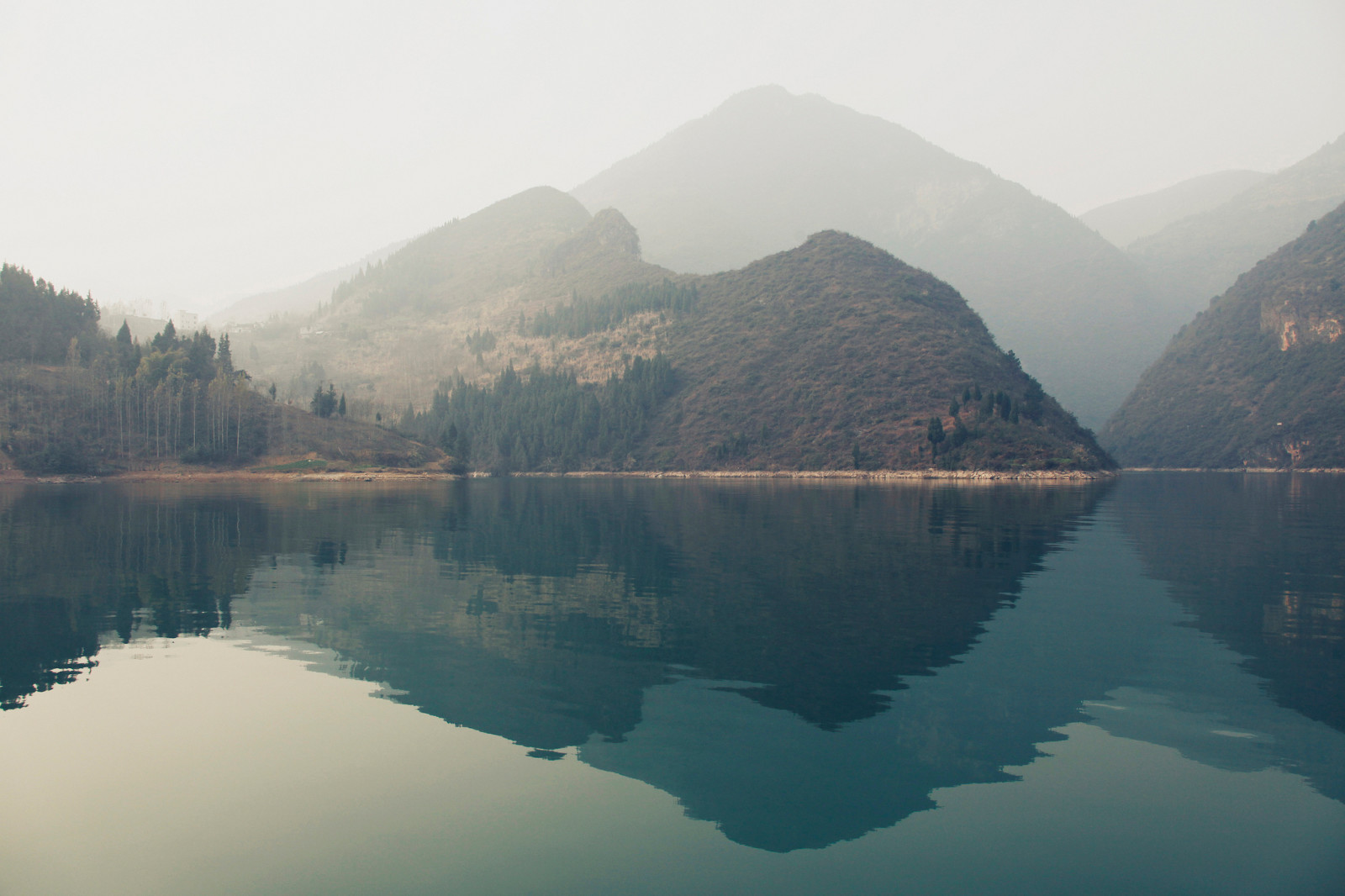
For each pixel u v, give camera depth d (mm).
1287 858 12078
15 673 20969
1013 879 11516
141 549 46625
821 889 11109
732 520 67688
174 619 27328
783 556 43719
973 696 19359
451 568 39406
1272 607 29781
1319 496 105438
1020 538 53062
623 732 16906
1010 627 26391
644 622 27062
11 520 64875
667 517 71875
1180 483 151000
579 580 35750
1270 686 20203
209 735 16672
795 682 20469
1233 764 15469
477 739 16578
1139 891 11086
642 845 12344
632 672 21234
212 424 167750
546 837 12578
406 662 22031
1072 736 16828
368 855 11938
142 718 17672
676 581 35500
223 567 39812
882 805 13695
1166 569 39031
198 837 12430
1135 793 14242
